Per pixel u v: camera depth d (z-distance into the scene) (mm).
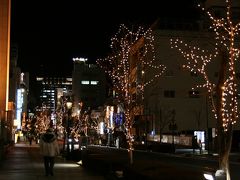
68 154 33281
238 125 55844
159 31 63844
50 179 18094
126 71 27312
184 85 66312
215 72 62312
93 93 143625
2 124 39188
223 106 9250
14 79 116062
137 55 40750
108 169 19641
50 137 19422
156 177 14797
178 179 13633
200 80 66500
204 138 63531
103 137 71688
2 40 71125
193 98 66688
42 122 98875
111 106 71875
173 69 65000
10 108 76688
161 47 63875
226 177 8906
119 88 32375
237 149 51844
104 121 77500
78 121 64375
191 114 66312
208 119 65812
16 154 41531
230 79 9320
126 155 20625
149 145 44344
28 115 177375
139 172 16359
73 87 145250
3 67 70750
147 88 60312
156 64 62312
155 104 63719
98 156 23578
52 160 19516
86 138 48562
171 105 65562
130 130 21266
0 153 29031
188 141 50656
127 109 23094
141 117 55125
